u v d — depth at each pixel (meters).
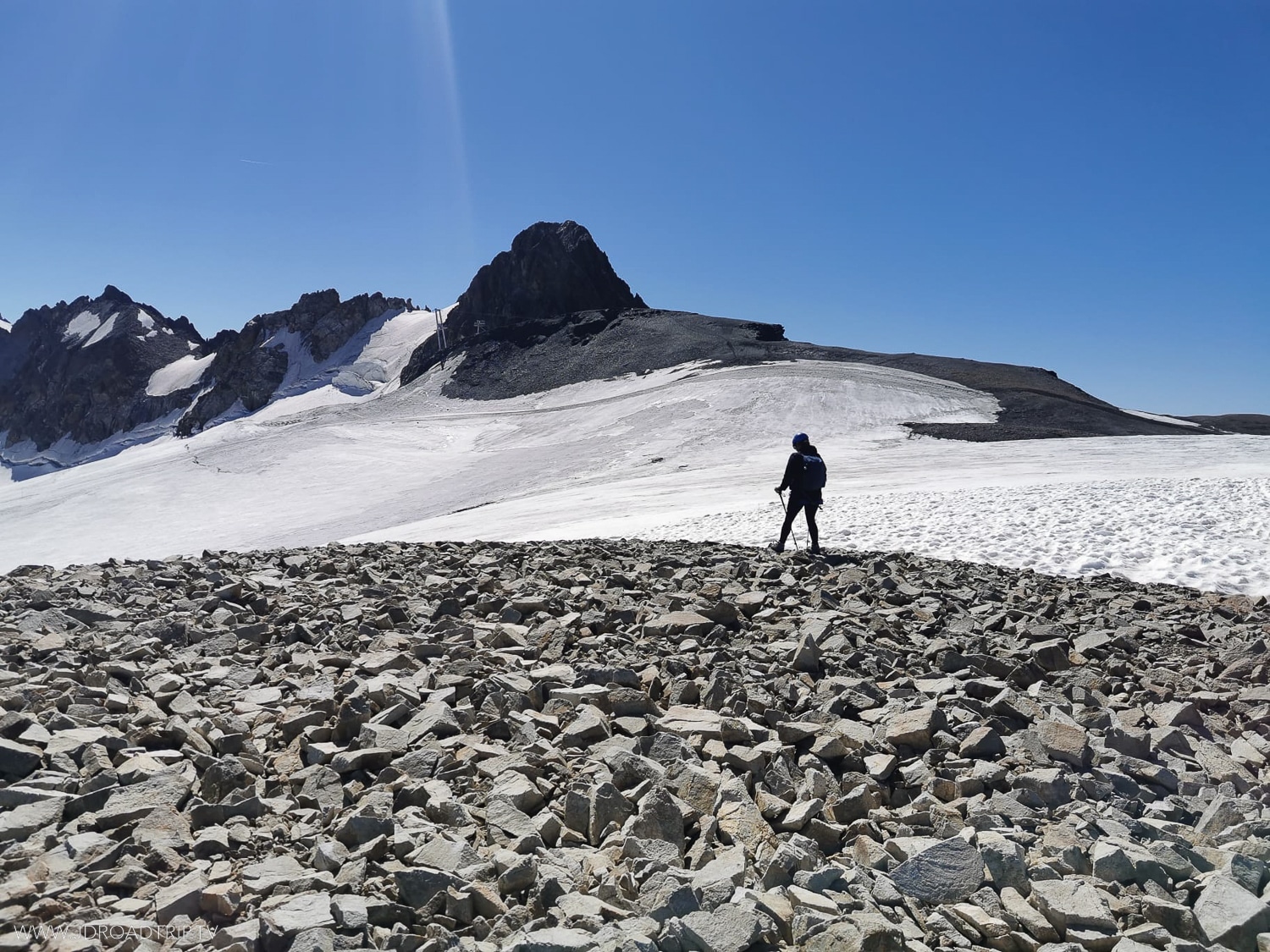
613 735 7.40
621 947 4.16
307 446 109.69
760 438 81.38
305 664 8.98
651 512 36.75
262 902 4.60
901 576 14.30
